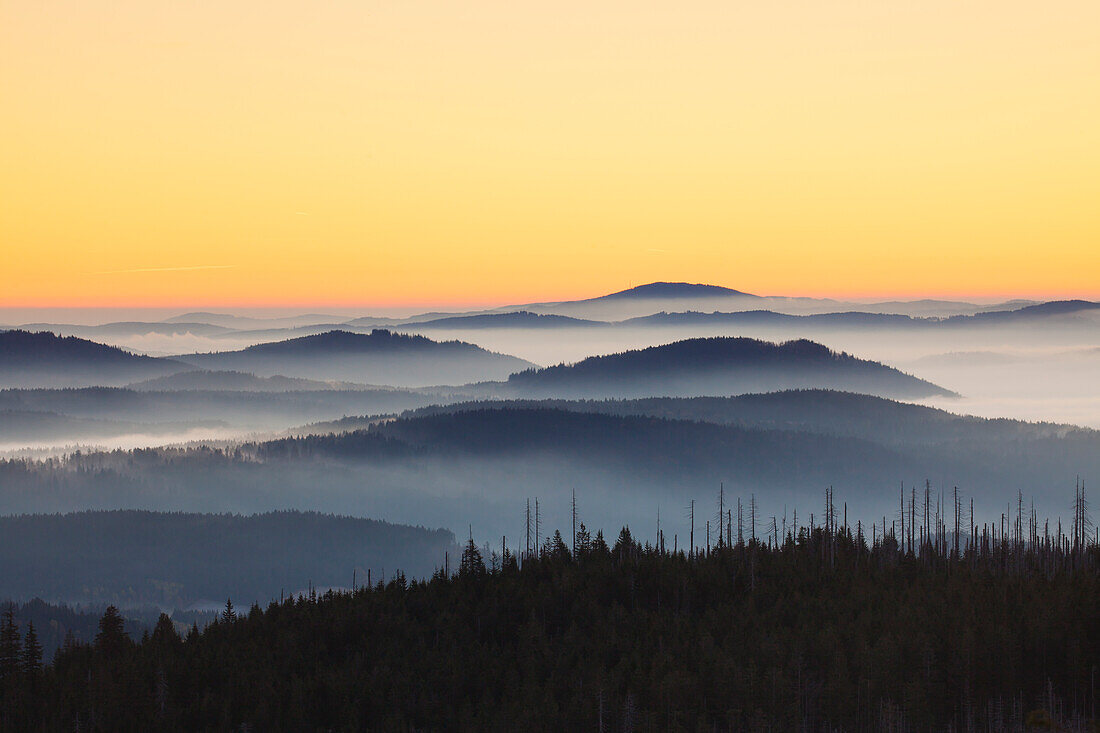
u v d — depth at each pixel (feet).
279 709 540.52
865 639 517.14
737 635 554.46
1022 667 493.36
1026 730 404.77
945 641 506.48
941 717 474.08
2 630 608.60
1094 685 475.31
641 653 550.36
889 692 481.87
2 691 585.63
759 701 484.33
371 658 595.06
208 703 558.56
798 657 506.89
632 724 483.10
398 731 512.63
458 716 520.42
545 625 615.98
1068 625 506.07
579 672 534.37
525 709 500.74
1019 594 570.05
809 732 475.31
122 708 561.02
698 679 504.43
